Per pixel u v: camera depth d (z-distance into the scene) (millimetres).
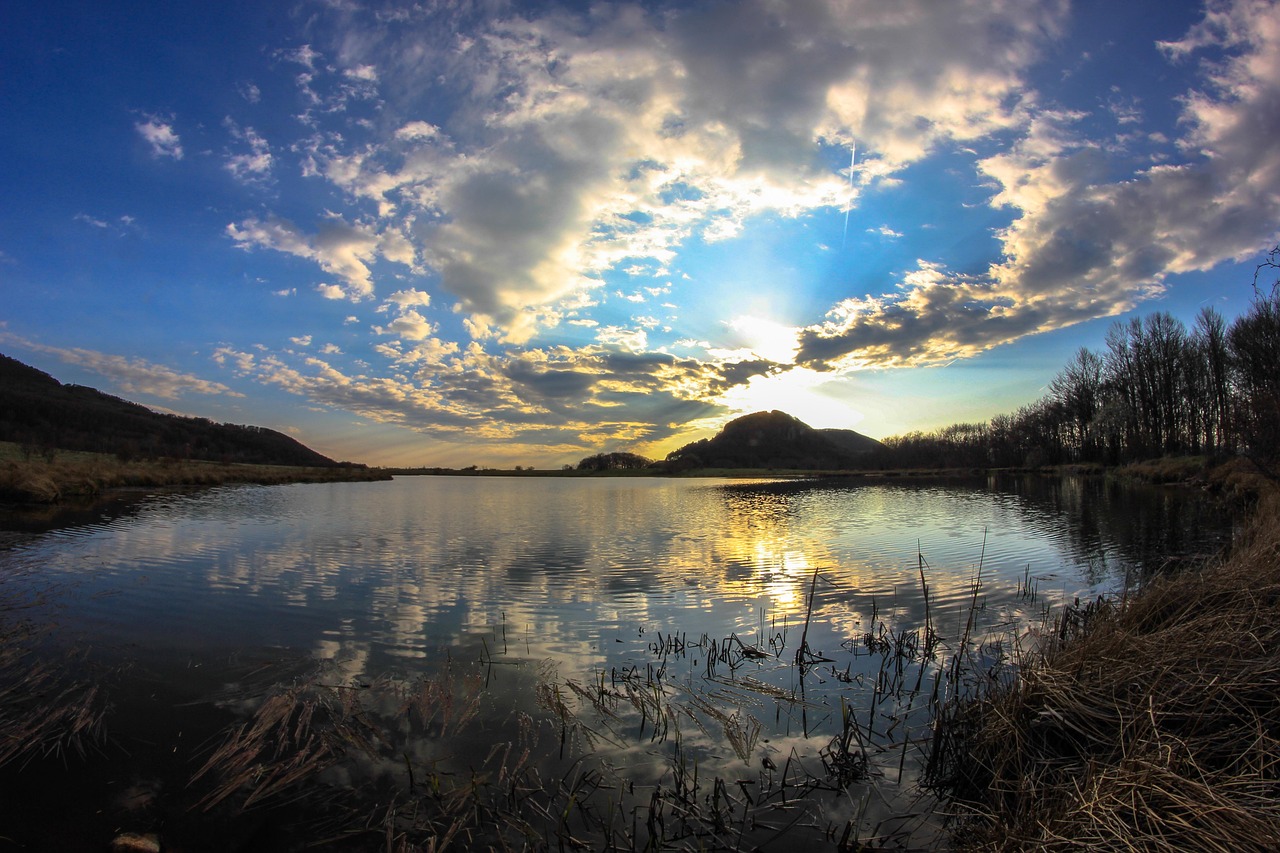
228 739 7082
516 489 78625
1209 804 4383
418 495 60062
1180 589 8000
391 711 7898
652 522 31516
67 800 5863
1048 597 13914
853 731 7332
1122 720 5570
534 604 13383
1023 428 99625
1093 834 4512
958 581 15719
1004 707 6422
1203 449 57562
